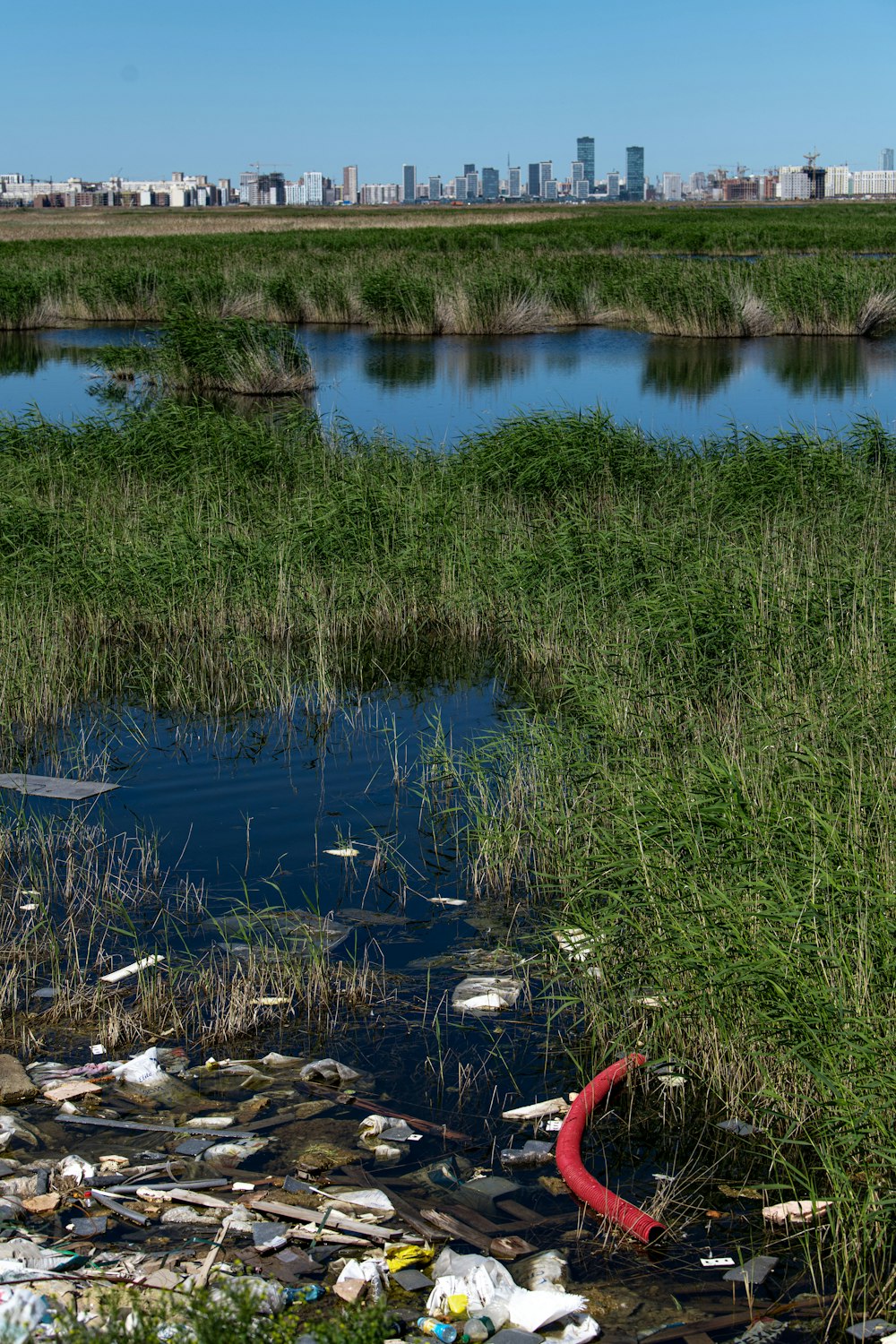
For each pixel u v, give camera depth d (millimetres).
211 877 7656
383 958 6746
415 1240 4367
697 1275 4293
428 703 10766
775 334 36719
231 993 6258
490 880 7621
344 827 8398
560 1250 4406
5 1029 5980
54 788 9000
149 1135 5066
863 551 11906
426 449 17453
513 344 35062
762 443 16062
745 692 9008
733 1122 5180
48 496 15758
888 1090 4590
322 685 10750
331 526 13727
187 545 13102
